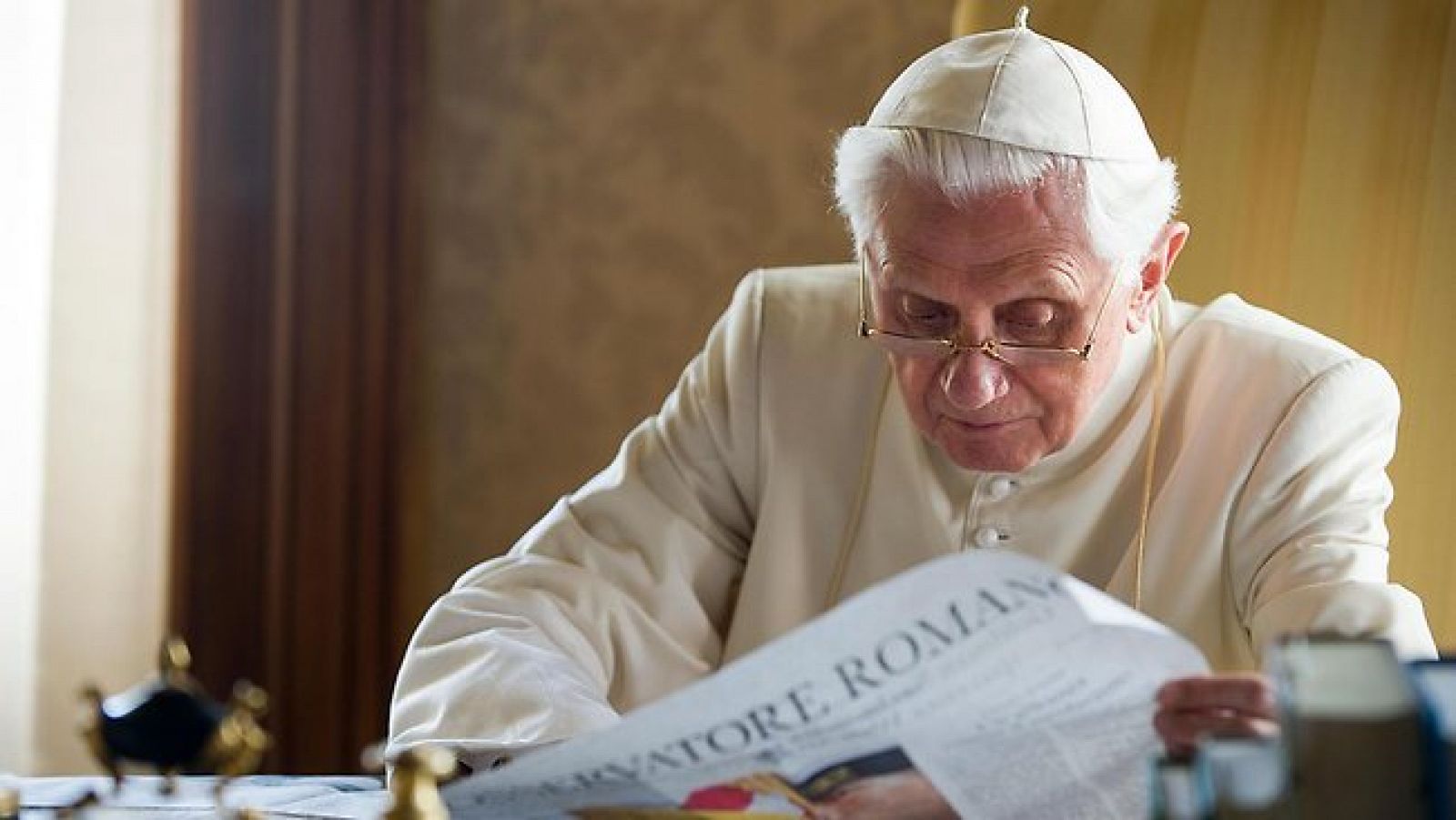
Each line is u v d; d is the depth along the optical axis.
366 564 5.45
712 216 5.66
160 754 1.48
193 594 5.07
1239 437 2.71
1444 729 1.17
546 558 2.83
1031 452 2.42
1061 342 2.36
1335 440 2.69
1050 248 2.31
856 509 2.86
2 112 4.75
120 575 5.02
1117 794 1.69
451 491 5.84
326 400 5.32
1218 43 3.28
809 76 5.59
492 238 5.80
